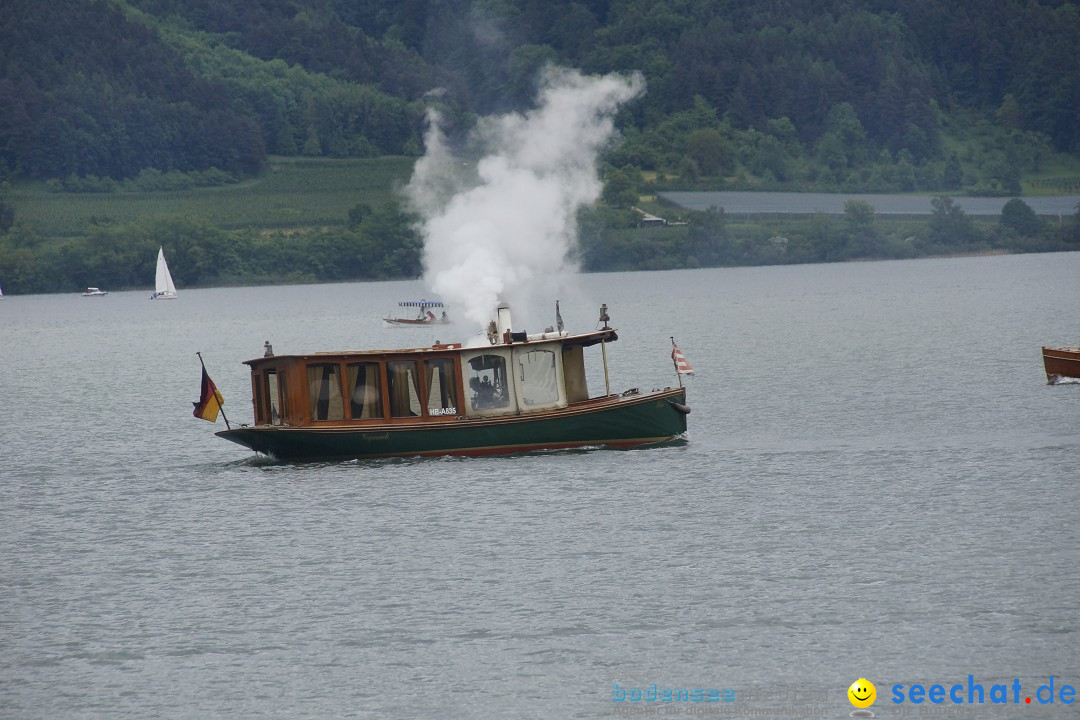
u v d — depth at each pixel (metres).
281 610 152.50
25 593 161.75
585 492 199.12
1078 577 152.50
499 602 152.25
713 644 139.25
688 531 176.88
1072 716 123.00
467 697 129.88
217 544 179.50
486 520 185.12
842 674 131.88
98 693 133.00
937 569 157.50
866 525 176.75
